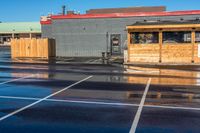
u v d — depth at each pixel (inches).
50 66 1064.8
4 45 3503.9
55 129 319.0
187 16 1451.8
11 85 619.5
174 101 466.9
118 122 346.0
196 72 883.4
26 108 413.7
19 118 361.4
